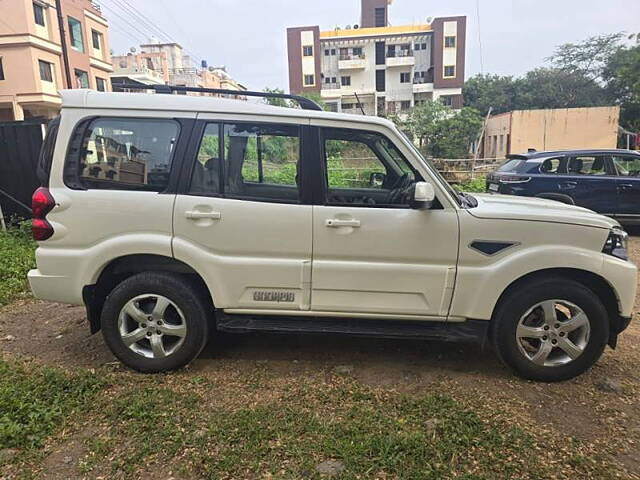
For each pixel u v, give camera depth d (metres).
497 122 33.62
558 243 3.21
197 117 3.28
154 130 3.29
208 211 3.25
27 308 4.91
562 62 46.09
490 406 3.02
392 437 2.66
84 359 3.71
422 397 3.12
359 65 52.06
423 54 52.31
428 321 3.37
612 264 3.20
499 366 3.62
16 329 4.35
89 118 3.28
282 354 3.79
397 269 3.24
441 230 3.20
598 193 8.88
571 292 3.21
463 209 3.25
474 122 33.25
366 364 3.63
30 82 27.80
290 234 3.25
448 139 33.03
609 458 2.54
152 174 3.29
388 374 3.47
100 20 35.00
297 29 51.31
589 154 9.14
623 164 9.04
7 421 2.76
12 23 27.02
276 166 3.30
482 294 3.23
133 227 3.27
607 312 3.37
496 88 51.66
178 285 3.32
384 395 3.15
